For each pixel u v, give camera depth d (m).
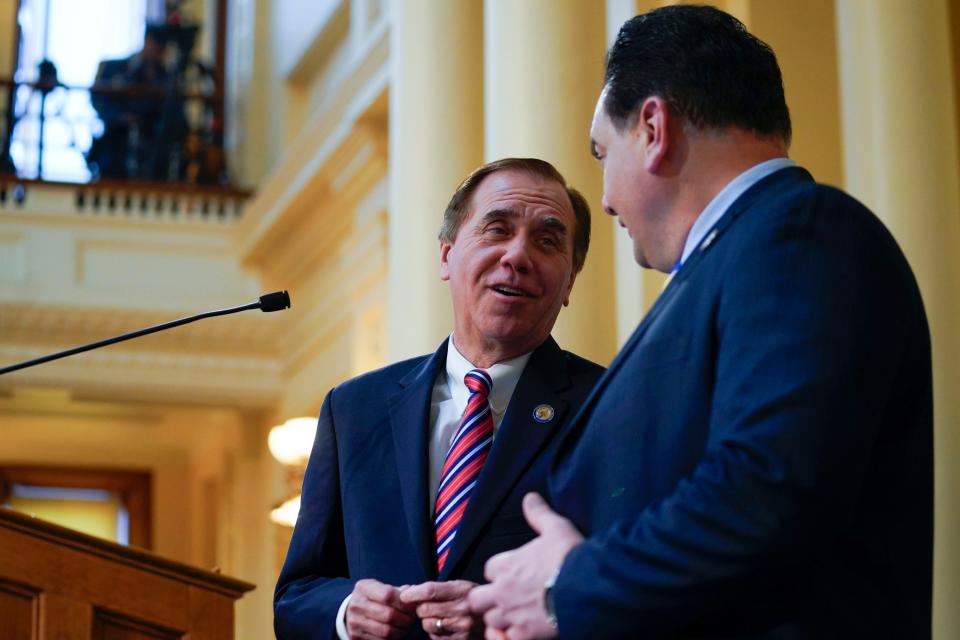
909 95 4.69
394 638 2.41
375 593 2.41
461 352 2.81
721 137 2.09
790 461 1.74
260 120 13.09
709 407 1.92
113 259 11.96
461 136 6.17
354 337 10.54
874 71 4.74
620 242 5.25
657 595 1.78
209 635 3.85
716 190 2.08
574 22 5.26
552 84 5.20
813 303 1.84
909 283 1.95
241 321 12.08
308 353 11.64
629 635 1.80
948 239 4.57
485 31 6.25
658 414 1.96
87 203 12.04
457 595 2.31
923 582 1.94
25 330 11.70
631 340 2.07
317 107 12.26
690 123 2.09
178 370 12.03
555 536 1.91
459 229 2.88
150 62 12.86
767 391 1.79
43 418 14.27
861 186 4.73
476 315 2.77
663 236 2.13
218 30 13.48
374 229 10.16
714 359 1.93
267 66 13.22
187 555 14.48
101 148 12.52
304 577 2.71
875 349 1.84
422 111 6.23
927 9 4.78
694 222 2.09
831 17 5.59
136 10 14.36
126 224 12.03
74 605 3.73
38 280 11.71
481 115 6.23
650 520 1.82
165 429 14.55
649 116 2.12
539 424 2.63
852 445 1.77
